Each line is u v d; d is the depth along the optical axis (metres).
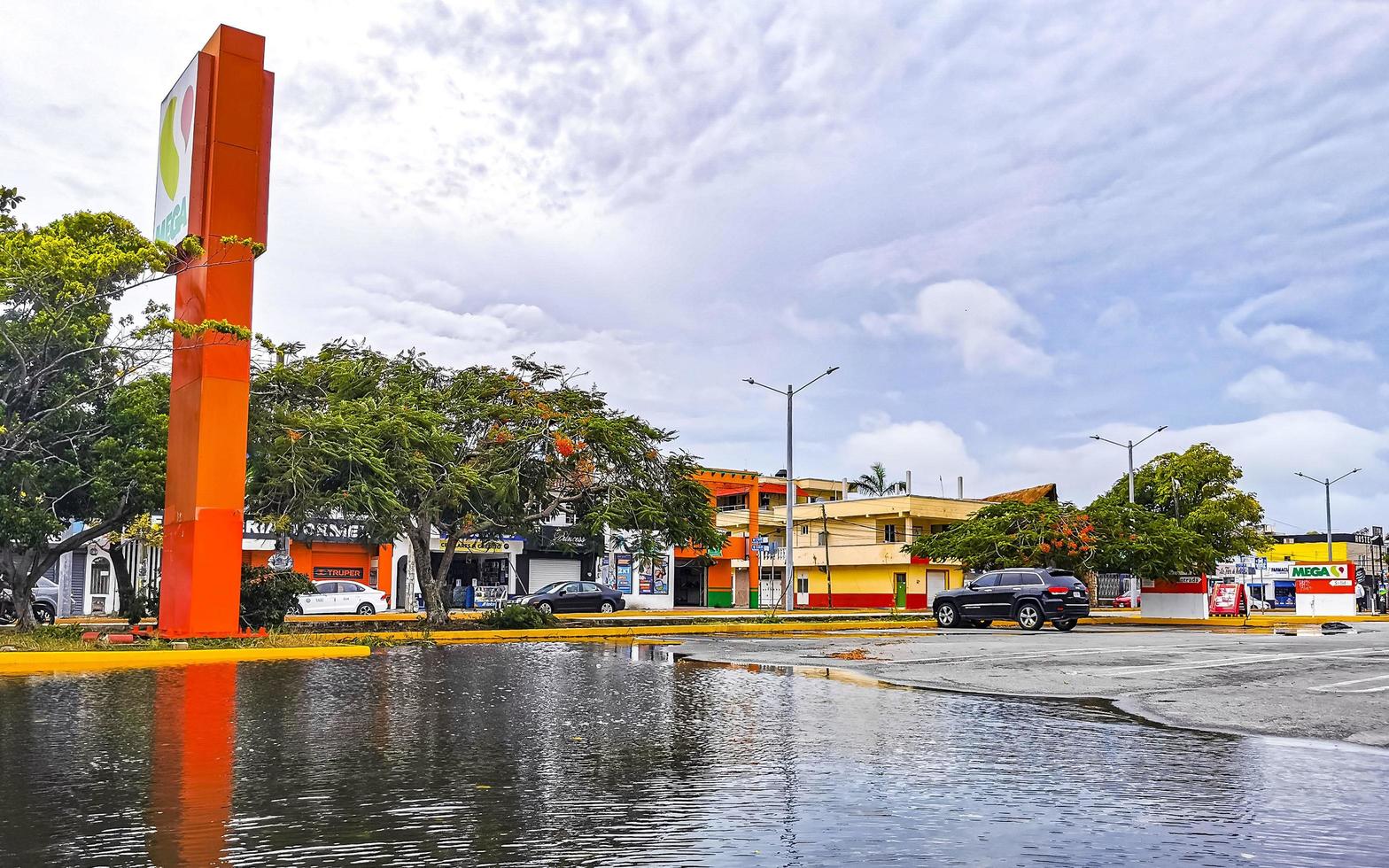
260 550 44.09
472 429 29.88
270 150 21.53
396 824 6.11
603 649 21.14
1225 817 6.34
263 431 24.56
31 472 20.84
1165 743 9.19
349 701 11.96
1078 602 33.19
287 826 6.03
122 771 7.68
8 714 10.69
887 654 19.95
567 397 30.47
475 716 10.78
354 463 25.12
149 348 21.55
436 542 49.25
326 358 29.31
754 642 24.14
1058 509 42.75
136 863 5.25
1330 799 6.87
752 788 7.18
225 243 19.97
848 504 64.31
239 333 19.30
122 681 14.02
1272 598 67.38
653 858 5.39
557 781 7.40
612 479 30.61
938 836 5.85
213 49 21.03
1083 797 6.91
